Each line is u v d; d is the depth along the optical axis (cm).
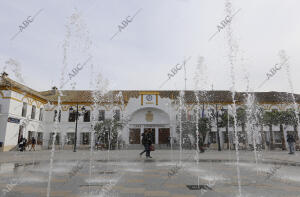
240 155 1717
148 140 1452
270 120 2783
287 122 2706
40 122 3194
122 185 580
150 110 3603
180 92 3766
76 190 522
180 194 487
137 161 1209
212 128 3300
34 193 492
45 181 633
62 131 3328
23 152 2255
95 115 3403
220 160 1280
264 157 1502
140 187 557
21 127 2730
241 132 3206
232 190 525
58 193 493
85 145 3191
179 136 3306
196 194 487
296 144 2791
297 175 747
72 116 3381
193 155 1692
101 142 3033
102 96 3522
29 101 2905
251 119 3070
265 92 3734
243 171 836
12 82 2508
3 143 2381
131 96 3578
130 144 3334
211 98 3522
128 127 3450
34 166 979
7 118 2442
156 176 720
